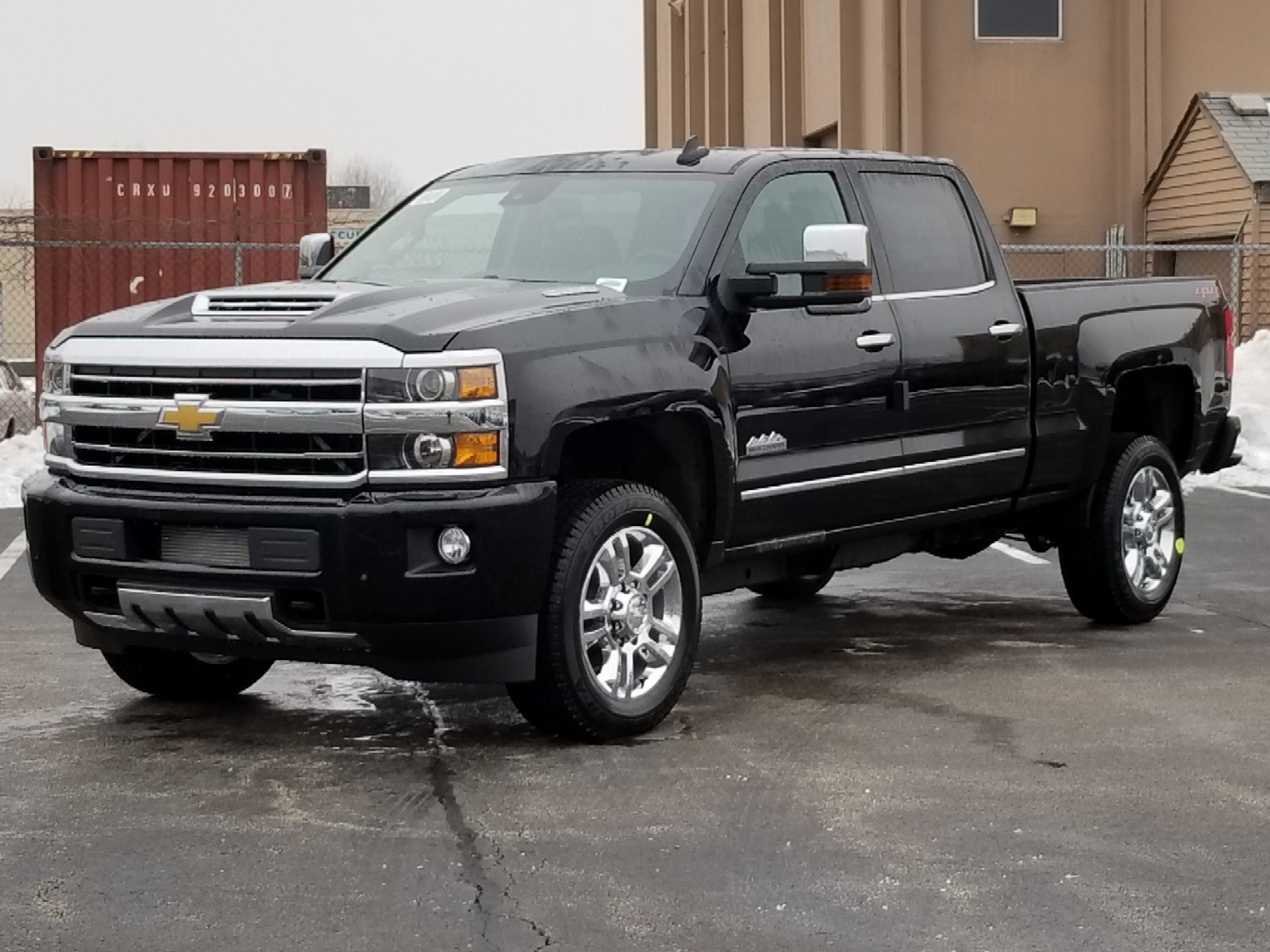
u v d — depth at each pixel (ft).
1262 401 62.95
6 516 45.60
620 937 15.07
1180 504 30.81
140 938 15.06
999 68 90.48
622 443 23.48
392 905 15.87
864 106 93.04
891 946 14.83
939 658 27.32
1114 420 31.22
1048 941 14.96
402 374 19.99
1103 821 18.47
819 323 24.48
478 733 22.44
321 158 74.23
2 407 64.34
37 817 18.65
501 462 20.30
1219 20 92.94
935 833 18.03
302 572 20.15
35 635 29.53
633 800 19.29
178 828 18.22
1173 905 15.85
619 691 21.93
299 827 18.29
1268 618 30.89
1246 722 22.91
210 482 20.70
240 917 15.56
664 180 24.79
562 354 20.97
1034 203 91.20
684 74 135.74
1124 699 24.29
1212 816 18.66
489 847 17.57
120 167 73.67
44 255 71.97
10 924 15.38
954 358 26.45
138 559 21.12
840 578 36.06
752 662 27.09
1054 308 28.55
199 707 24.13
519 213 25.17
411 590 20.04
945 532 28.35
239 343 20.56
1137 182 91.45
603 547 21.50
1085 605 30.07
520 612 20.65
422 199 26.81
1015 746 21.65
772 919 15.51
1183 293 31.35
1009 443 27.53
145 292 72.49
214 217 73.77
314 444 20.39
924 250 26.76
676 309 22.67
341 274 25.50
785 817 18.62
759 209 24.52
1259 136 84.84
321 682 25.75
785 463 23.97
